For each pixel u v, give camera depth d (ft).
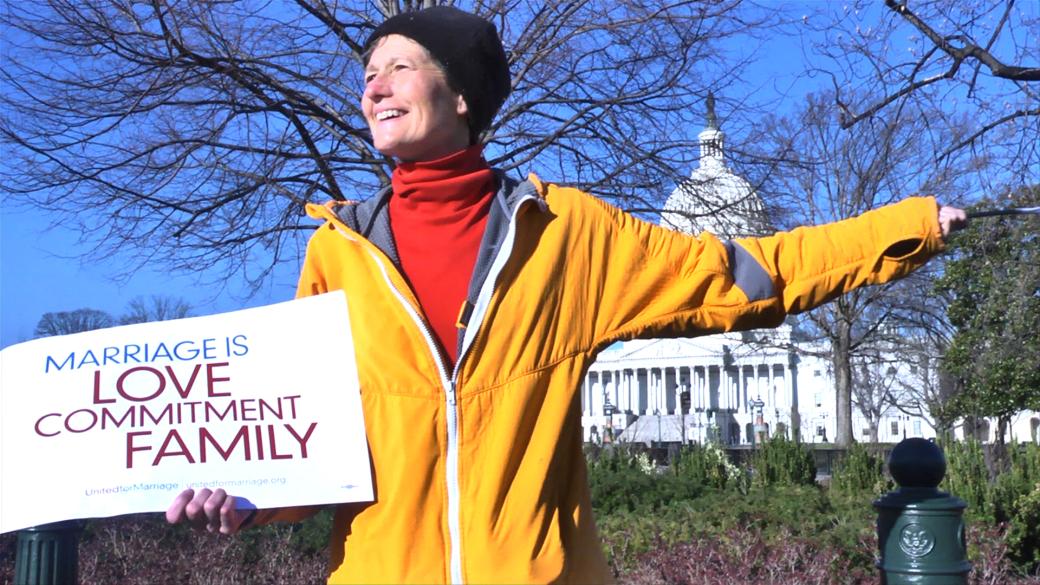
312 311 7.09
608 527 26.73
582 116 34.88
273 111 32.12
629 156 34.88
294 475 6.74
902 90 25.63
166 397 6.97
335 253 7.38
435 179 7.24
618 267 7.22
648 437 183.11
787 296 7.27
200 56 29.48
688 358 254.27
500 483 6.56
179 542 22.53
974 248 41.96
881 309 100.63
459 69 7.35
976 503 27.40
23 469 6.84
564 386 6.89
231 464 6.81
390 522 6.56
